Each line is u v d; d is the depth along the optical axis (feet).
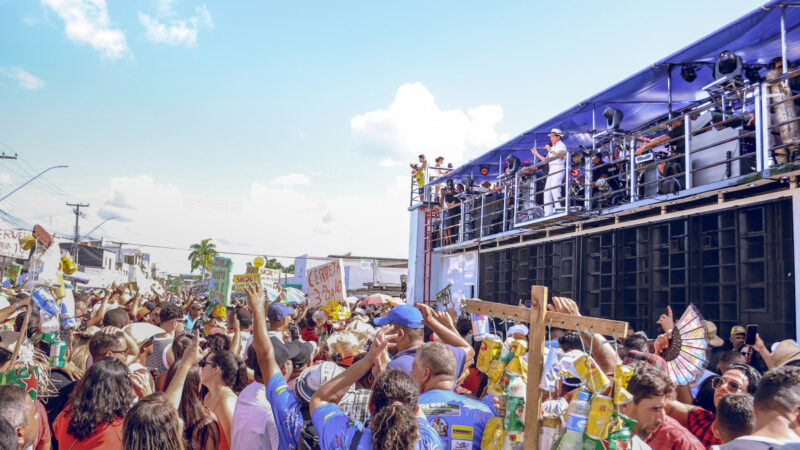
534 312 9.17
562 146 45.39
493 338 9.66
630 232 38.29
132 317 28.19
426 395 9.95
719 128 31.94
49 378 14.76
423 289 67.10
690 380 13.09
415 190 74.90
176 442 9.43
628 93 42.91
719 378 13.60
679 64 37.68
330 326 23.03
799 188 27.07
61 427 10.88
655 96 43.65
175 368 13.66
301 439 9.79
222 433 12.62
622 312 38.09
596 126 50.52
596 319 8.68
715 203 31.86
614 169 41.19
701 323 13.25
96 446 10.52
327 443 8.54
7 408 9.32
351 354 14.97
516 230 49.93
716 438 11.87
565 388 11.28
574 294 43.37
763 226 28.94
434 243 71.77
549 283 47.16
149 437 9.19
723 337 30.48
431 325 12.40
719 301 31.01
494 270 57.47
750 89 32.78
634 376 10.27
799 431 8.85
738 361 16.29
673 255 34.27
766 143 27.20
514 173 53.42
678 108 46.37
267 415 11.98
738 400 9.98
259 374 12.52
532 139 54.19
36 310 16.94
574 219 41.45
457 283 65.87
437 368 10.11
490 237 55.62
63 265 16.40
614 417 8.39
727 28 32.37
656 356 13.97
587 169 40.81
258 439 11.84
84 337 19.27
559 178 45.93
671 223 34.65
